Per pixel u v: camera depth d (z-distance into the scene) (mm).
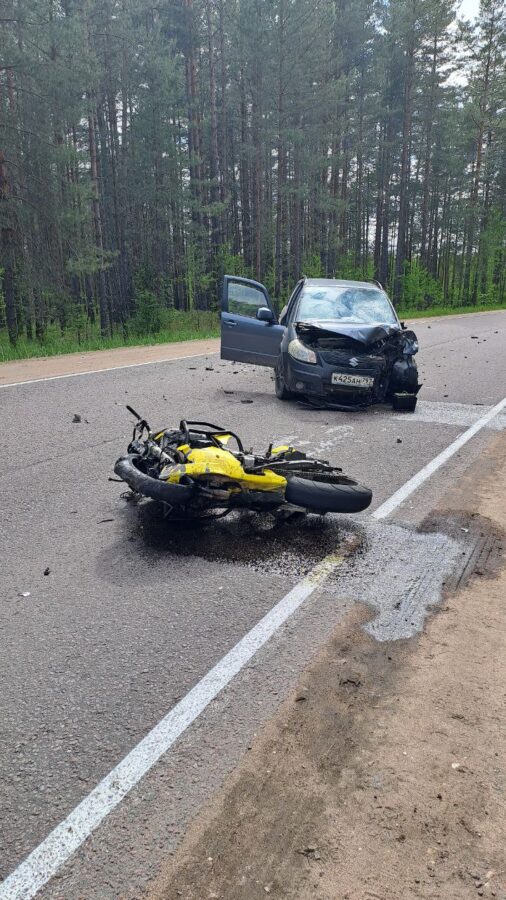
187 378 12117
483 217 57062
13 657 3199
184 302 46344
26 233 22000
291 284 43531
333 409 9500
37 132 21469
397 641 3406
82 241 24297
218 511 5207
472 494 5820
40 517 5055
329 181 48688
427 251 64250
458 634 3484
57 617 3578
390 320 10195
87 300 39875
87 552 4434
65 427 8008
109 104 40375
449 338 21484
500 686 3039
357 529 4969
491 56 49906
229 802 2322
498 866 2094
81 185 23688
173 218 39719
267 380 12141
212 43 46594
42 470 6250
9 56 20594
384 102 53656
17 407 9164
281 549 4559
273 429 8133
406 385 9617
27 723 2729
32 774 2447
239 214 56438
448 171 59188
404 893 1992
